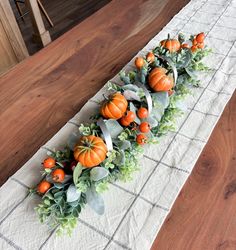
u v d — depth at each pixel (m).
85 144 0.65
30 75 1.06
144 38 1.19
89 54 1.13
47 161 0.65
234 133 0.80
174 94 0.85
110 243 0.59
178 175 0.70
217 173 0.71
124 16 1.33
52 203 0.62
